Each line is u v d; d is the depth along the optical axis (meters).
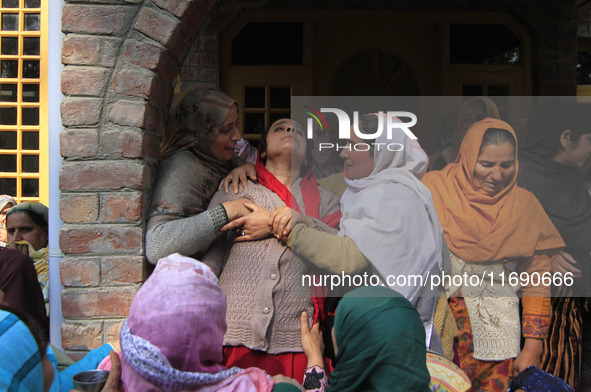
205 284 1.13
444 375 1.56
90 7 1.77
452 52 3.80
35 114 3.40
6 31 3.37
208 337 1.10
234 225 1.70
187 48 1.94
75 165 1.76
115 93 1.76
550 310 1.79
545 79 3.66
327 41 3.84
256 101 3.81
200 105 1.94
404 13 3.72
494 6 3.68
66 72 1.76
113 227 1.76
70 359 1.73
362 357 1.16
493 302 1.70
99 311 1.76
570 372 1.83
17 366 1.14
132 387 1.06
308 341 1.57
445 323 1.68
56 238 1.85
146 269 1.80
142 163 1.77
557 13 3.64
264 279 1.66
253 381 1.17
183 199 1.83
